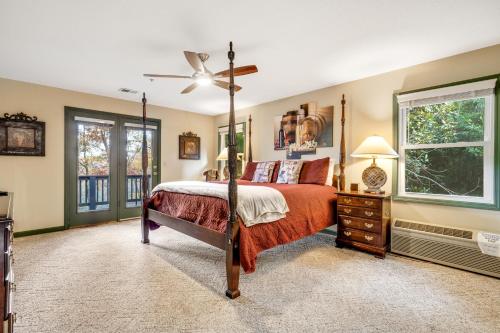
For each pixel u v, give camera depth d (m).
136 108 4.82
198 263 2.70
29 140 3.66
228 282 2.04
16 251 3.03
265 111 4.81
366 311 1.83
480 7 1.93
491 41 2.46
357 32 2.32
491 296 2.03
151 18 2.09
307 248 3.21
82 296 2.01
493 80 2.50
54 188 3.92
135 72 3.28
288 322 1.70
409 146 3.11
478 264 2.43
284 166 3.91
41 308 1.84
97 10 1.97
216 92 4.16
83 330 1.60
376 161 3.39
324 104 3.92
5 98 3.49
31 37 2.39
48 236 3.66
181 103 4.91
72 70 3.21
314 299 1.99
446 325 1.67
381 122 3.32
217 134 5.97
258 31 2.30
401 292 2.10
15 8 1.94
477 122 2.69
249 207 2.21
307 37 2.41
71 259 2.78
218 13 2.02
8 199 1.58
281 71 3.26
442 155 2.92
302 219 2.74
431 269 2.55
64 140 4.01
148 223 3.39
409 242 2.85
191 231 2.57
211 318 1.74
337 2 1.89
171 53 2.73
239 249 2.06
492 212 2.53
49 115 3.85
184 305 1.90
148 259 2.80
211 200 2.48
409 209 3.07
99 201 4.55
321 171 3.55
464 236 2.53
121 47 2.59
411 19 2.11
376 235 2.89
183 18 2.09
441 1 1.87
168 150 5.27
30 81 3.64
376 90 3.37
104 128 4.46
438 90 2.83
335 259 2.83
